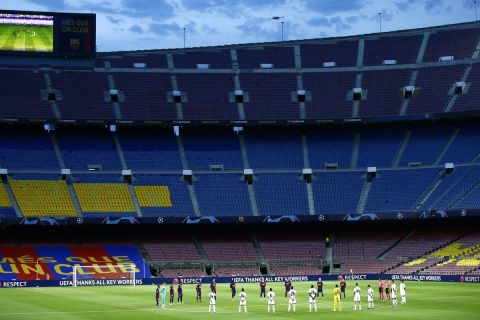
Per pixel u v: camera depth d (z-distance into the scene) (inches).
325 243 4530.0
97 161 4692.4
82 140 4862.2
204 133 5024.6
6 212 4195.4
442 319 2182.6
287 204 4456.2
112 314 2370.8
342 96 4985.2
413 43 5251.0
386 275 4121.6
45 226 4429.1
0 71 4936.0
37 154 4680.1
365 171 4662.9
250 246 4505.4
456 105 4719.5
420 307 2573.8
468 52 5059.1
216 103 4948.3
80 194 4416.8
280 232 4655.5
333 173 4680.1
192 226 4628.4
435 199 4343.0
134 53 5246.1
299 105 4943.4
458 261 4089.6
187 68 5196.9
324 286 3715.6
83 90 4928.6
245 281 4092.0
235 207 4434.1
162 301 2662.4
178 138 4970.5
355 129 5014.8
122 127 4965.6
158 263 4269.2
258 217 4350.4
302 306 2669.8
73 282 3905.0
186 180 4623.5
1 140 4749.0
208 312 2442.2
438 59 5078.7
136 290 3543.3
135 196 4453.7
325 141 4945.9
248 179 4650.6
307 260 4375.0
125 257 4288.9
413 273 4084.6
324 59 5275.6
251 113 4884.4
